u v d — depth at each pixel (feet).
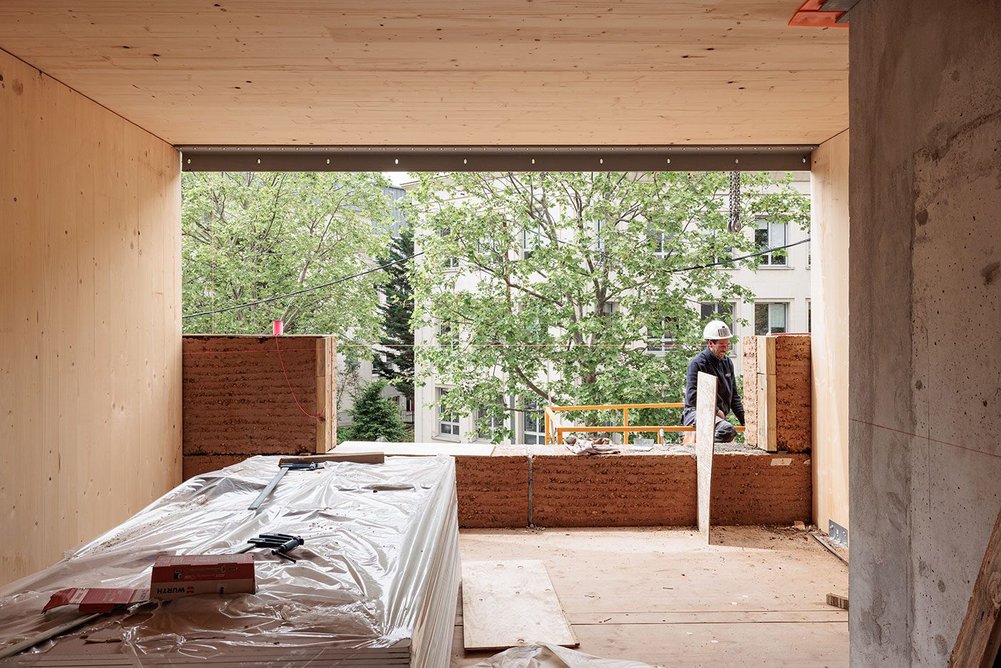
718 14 9.73
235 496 9.03
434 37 10.57
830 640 11.09
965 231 6.61
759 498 17.35
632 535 16.75
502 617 11.57
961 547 6.67
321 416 17.12
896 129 7.86
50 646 4.75
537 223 35.58
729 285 35.70
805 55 11.33
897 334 7.84
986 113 6.31
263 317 40.19
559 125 15.12
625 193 35.47
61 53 11.08
